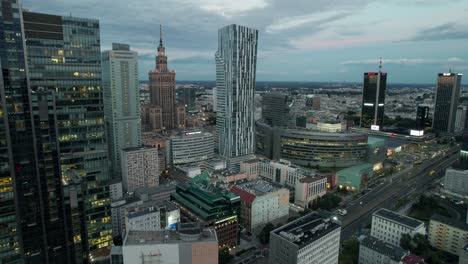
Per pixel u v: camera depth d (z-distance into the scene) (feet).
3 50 560.61
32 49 636.89
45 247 640.17
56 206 647.15
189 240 502.38
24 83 585.63
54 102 622.13
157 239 504.02
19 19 577.84
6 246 593.01
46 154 622.13
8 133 574.15
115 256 516.73
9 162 580.30
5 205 583.17
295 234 646.74
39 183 619.67
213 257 504.84
